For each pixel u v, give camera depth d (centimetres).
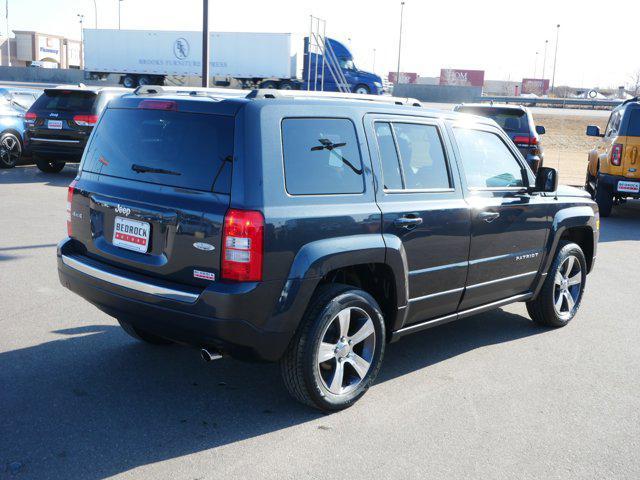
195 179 372
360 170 411
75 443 358
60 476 326
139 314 386
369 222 407
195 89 478
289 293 368
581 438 391
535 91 9438
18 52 10094
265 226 356
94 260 422
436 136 473
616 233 1133
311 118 391
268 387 443
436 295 467
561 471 353
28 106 1588
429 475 342
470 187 490
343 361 409
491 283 515
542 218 555
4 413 388
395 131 443
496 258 512
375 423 398
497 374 485
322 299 390
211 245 358
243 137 361
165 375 454
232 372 464
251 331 362
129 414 395
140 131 405
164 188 382
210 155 369
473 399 439
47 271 701
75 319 559
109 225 411
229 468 340
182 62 4262
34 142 1374
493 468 352
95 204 418
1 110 1505
